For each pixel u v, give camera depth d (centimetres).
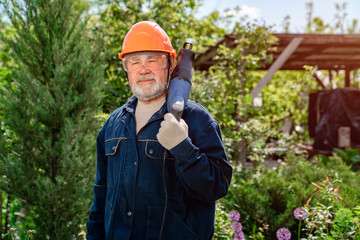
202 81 507
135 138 138
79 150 350
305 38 690
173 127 118
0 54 439
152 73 138
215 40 722
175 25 587
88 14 530
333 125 784
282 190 347
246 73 573
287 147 524
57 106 349
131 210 134
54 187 332
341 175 403
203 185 122
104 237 161
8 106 341
